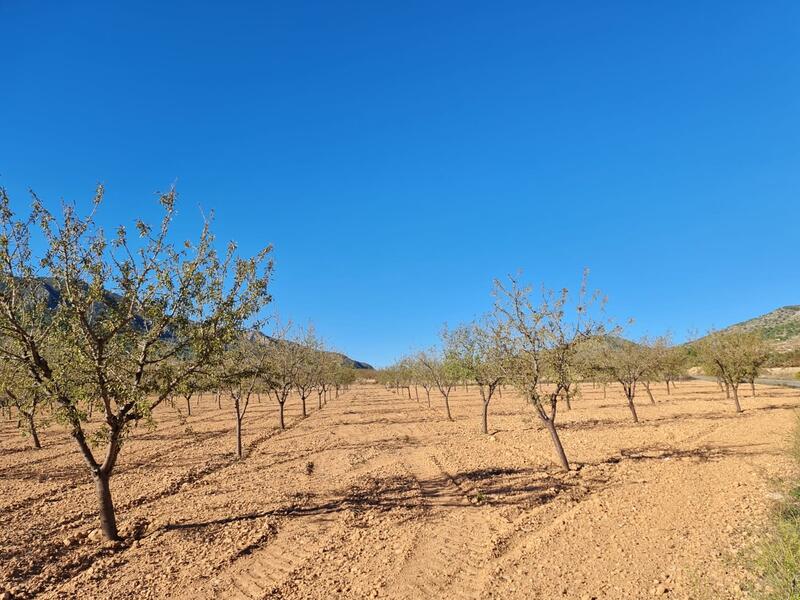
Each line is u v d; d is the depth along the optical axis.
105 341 10.23
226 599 7.95
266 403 62.56
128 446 25.36
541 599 7.48
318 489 15.10
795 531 6.97
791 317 114.44
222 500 14.05
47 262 9.80
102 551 10.30
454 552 9.59
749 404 34.47
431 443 23.83
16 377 10.84
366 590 8.09
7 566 9.60
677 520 10.57
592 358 25.36
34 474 19.22
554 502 12.59
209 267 11.38
